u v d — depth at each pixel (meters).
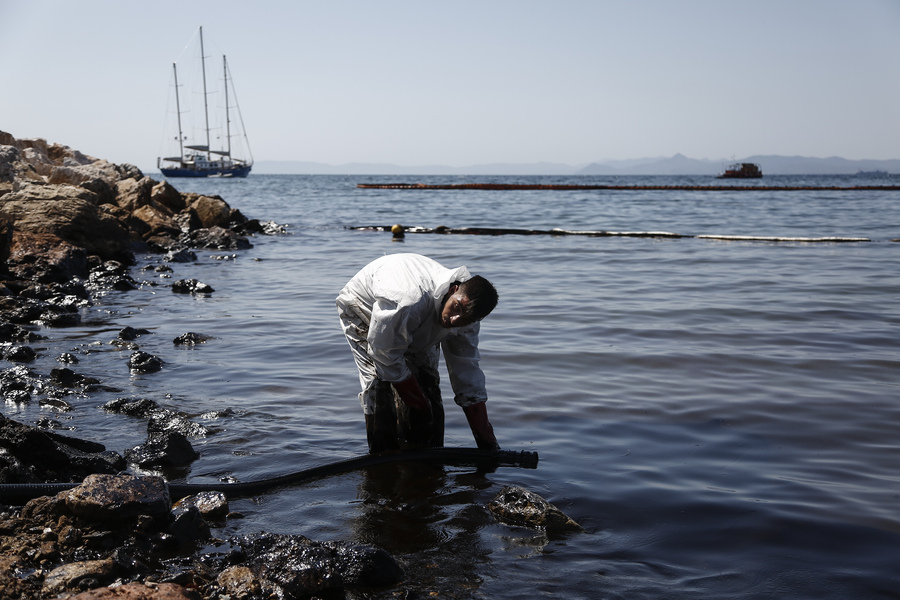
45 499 3.29
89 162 29.12
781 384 5.73
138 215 19.88
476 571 3.00
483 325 8.02
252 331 7.84
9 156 19.12
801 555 3.12
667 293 10.15
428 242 18.36
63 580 2.69
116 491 3.21
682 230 22.05
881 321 8.08
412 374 4.18
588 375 6.02
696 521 3.45
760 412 5.06
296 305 9.53
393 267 4.03
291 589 2.74
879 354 6.62
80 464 3.88
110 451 4.29
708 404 5.24
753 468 4.10
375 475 4.07
